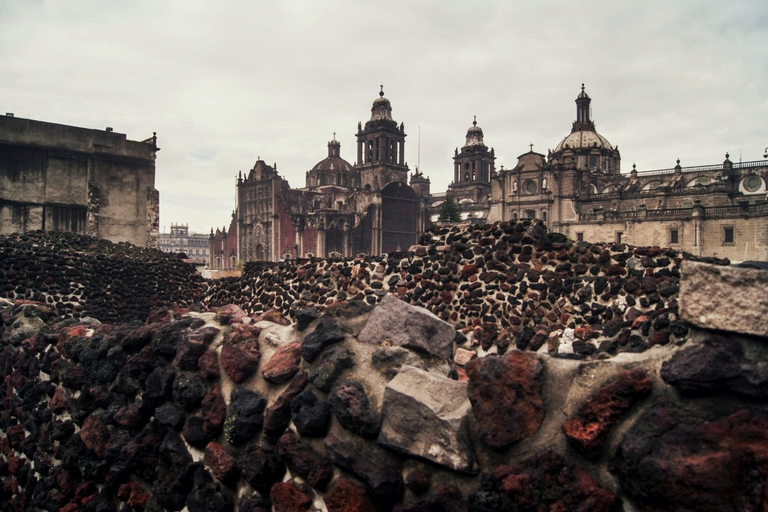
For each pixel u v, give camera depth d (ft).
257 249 390.63
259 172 391.86
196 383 15.90
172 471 16.25
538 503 9.32
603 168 381.40
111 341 19.29
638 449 8.53
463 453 10.28
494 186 338.75
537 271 34.55
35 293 57.36
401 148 450.71
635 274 30.91
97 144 106.63
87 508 18.66
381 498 11.25
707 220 223.71
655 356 9.58
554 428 9.70
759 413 8.07
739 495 7.75
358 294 43.62
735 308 8.57
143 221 111.14
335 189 406.62
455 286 37.86
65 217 103.04
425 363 12.96
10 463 24.49
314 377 13.07
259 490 13.69
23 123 99.91
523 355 10.32
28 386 23.81
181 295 67.00
